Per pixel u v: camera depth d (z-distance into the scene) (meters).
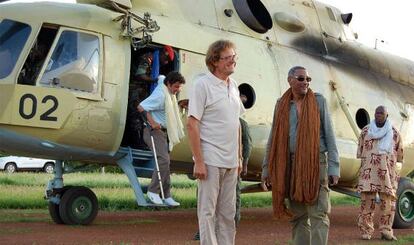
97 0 9.52
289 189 5.75
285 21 11.50
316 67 11.73
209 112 5.15
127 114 9.37
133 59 9.49
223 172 5.16
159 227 9.54
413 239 9.16
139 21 8.96
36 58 8.44
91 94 8.55
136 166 9.21
